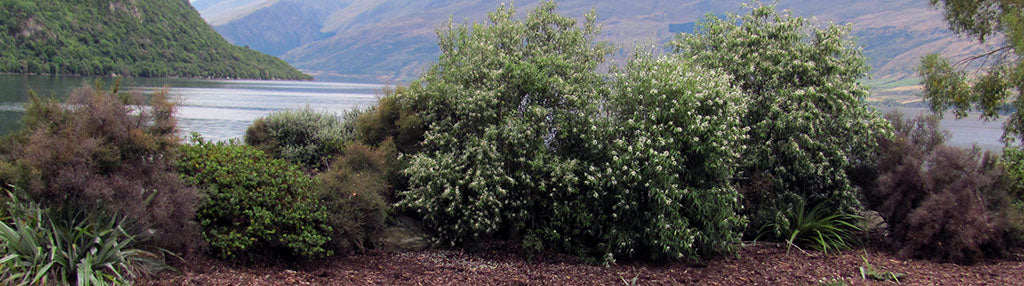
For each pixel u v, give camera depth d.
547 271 6.22
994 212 7.05
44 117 5.07
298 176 6.17
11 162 4.72
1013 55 10.20
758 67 7.94
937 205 6.79
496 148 6.80
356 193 6.29
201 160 5.80
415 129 8.01
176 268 4.75
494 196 6.58
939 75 10.80
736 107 6.54
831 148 7.59
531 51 7.96
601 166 6.58
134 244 4.69
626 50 7.77
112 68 107.00
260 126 8.47
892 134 7.60
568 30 8.31
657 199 6.17
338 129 8.58
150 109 4.83
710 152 6.24
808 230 7.62
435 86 7.84
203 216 5.49
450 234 6.98
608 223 6.72
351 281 5.34
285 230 5.67
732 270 6.36
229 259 5.34
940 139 7.98
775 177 7.85
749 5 8.31
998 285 5.54
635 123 6.35
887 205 7.44
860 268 6.27
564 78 7.52
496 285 5.61
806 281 5.89
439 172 6.66
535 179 6.82
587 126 6.83
